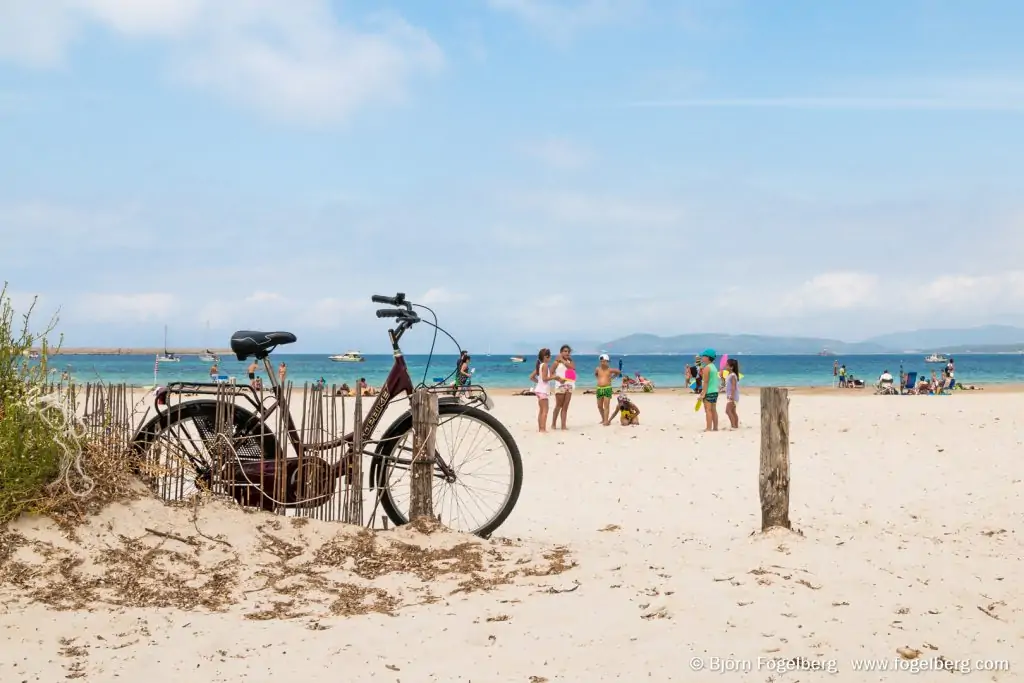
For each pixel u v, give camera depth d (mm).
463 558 5742
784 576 5316
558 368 17281
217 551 5430
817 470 11570
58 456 5473
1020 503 9039
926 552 6336
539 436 16250
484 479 8266
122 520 5422
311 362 110312
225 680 3861
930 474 11078
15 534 5094
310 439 6281
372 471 6426
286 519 5863
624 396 18297
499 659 4105
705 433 16438
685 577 5379
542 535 7570
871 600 4914
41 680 3811
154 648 4250
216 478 6039
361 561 5625
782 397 6598
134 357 116125
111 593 4910
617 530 7969
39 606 4664
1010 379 70188
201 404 6195
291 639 4406
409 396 6496
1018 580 5617
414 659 4129
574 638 4383
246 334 6145
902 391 38125
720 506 9297
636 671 3939
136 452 5977
